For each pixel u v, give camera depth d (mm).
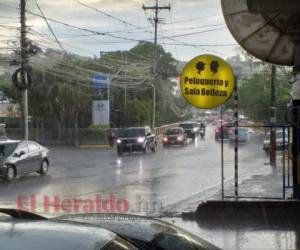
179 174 24953
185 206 14930
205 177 23391
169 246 4086
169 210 14188
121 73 68875
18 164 23984
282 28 14242
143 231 4246
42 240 2779
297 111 13180
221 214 12570
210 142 60062
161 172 26109
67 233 2934
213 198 15070
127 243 3041
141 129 42906
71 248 2727
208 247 4340
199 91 12781
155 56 66250
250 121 95562
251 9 12539
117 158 37562
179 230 4582
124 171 27000
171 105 102312
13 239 2766
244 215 12469
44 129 58312
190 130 64250
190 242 4297
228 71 12734
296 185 13078
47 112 58844
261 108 84375
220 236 10922
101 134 58156
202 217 12633
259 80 91000
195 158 36000
